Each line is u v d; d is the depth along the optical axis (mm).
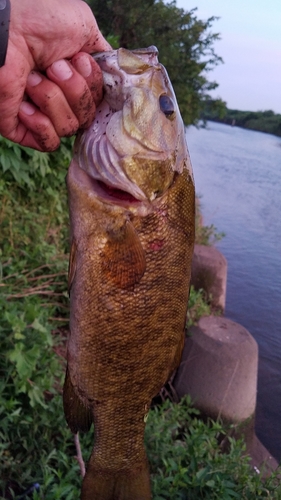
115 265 393
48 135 347
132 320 404
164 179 402
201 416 1117
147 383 431
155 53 404
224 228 2732
